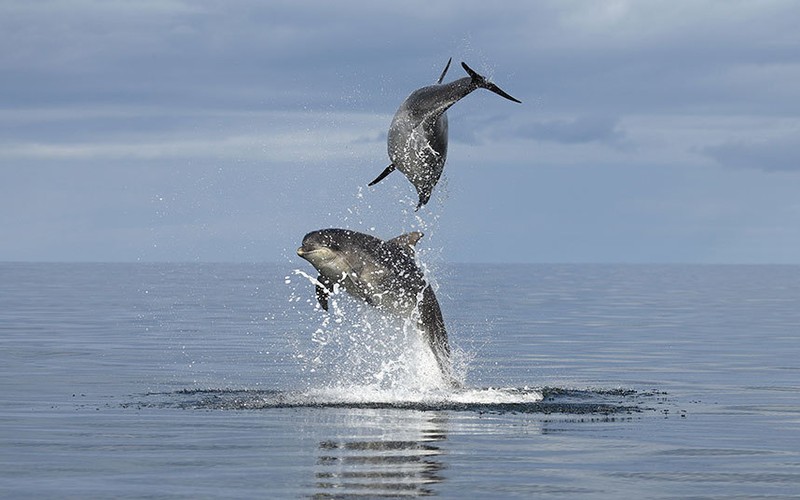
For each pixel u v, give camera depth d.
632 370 52.53
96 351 60.03
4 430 32.03
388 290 39.28
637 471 26.45
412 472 25.88
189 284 195.25
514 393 41.00
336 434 31.20
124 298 131.62
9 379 46.25
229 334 73.56
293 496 23.17
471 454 28.33
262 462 26.95
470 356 59.38
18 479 24.95
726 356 60.47
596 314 104.44
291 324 84.50
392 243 39.72
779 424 34.44
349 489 23.91
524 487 24.41
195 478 25.03
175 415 35.16
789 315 105.44
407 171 35.19
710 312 110.50
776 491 24.42
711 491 24.36
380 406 37.28
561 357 59.31
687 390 44.22
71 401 38.97
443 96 33.78
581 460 27.75
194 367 51.94
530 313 104.81
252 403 38.12
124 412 35.94
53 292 149.75
